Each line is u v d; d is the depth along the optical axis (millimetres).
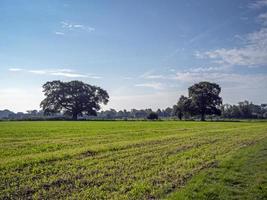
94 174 15516
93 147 26328
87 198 11422
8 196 11680
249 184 13484
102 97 167625
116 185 13273
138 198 11508
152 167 17406
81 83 166125
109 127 66125
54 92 162500
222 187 12883
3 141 33688
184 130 54344
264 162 18562
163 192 12250
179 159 20156
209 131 50781
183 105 156000
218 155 22016
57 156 20938
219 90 153625
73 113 163000
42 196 11719
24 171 16250
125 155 22062
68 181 14062
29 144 30484
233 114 190625
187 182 13781
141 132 48844
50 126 70812
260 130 53562
